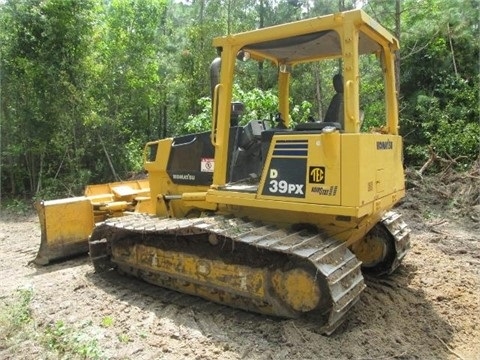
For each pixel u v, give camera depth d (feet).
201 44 54.80
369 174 12.51
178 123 55.88
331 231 13.71
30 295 15.23
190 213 17.63
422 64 44.14
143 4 47.34
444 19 40.98
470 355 12.25
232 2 55.01
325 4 40.96
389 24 40.11
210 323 13.51
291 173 13.01
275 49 15.52
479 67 43.93
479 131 36.76
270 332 12.77
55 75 39.68
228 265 14.06
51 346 11.76
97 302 15.26
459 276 17.97
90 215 21.02
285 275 12.76
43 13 39.40
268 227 14.01
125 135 50.57
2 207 40.86
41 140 42.27
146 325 13.35
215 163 14.90
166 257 15.80
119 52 46.01
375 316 14.03
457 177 32.42
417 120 42.32
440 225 26.43
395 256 17.17
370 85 37.63
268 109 31.09
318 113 40.68
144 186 25.13
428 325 13.79
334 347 11.90
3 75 40.68
